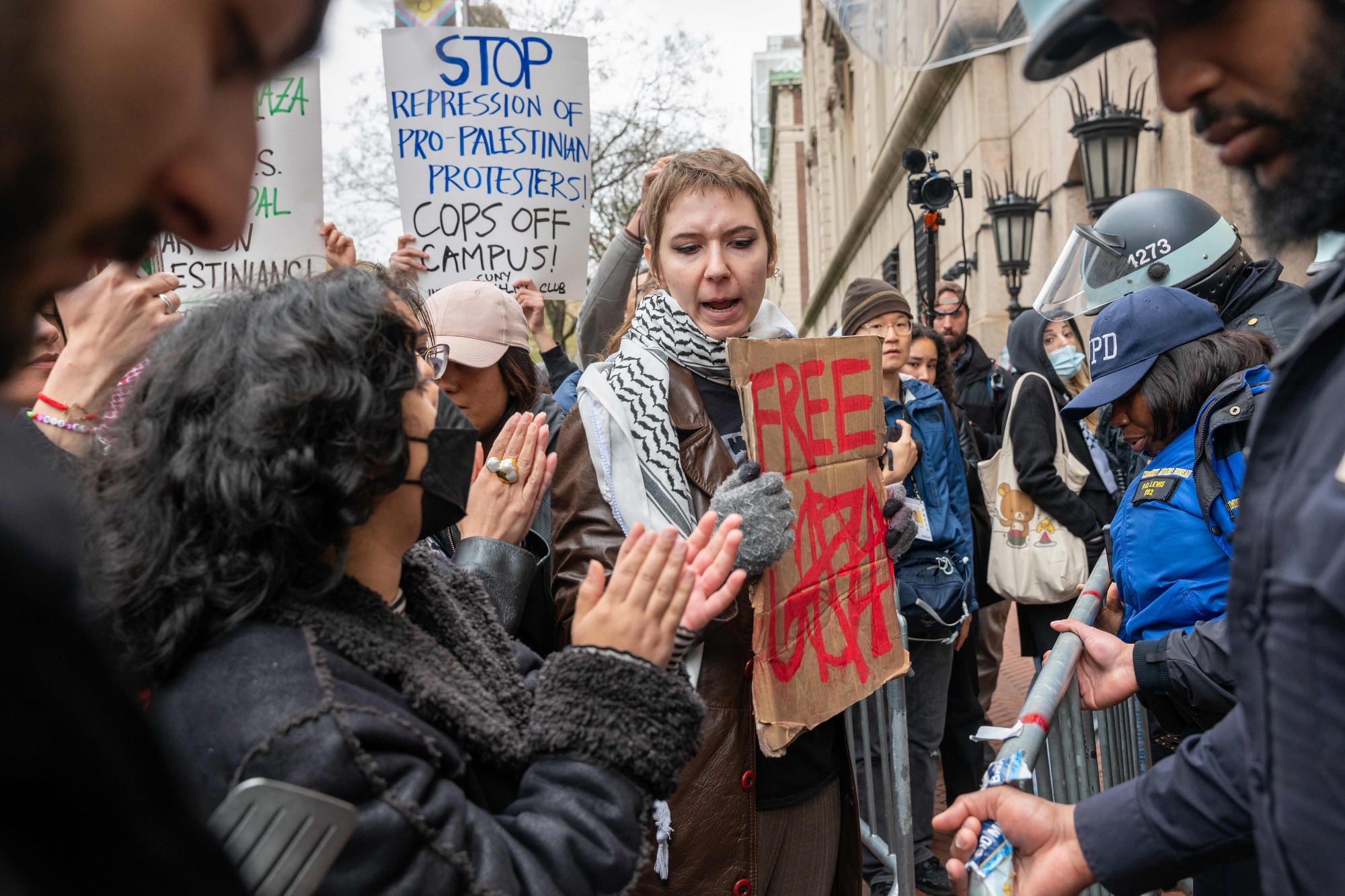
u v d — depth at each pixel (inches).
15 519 18.8
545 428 74.8
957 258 453.1
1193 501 74.5
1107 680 72.5
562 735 43.5
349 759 36.1
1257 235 38.9
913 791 141.4
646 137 546.3
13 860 18.4
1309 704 35.1
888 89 665.0
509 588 70.1
